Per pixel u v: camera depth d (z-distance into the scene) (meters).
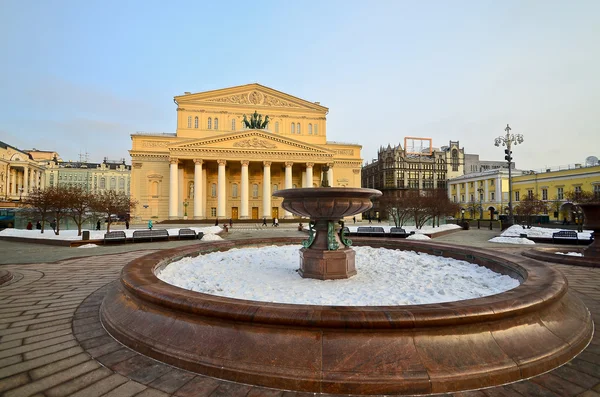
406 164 74.38
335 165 56.03
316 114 55.88
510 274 5.86
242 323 3.13
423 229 26.23
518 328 3.25
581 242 15.85
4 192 63.06
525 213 39.41
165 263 6.78
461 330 3.04
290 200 6.45
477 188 63.31
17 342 3.75
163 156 49.25
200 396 2.65
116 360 3.29
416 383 2.67
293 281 6.00
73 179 83.44
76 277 7.84
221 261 8.09
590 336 3.84
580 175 44.94
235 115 52.47
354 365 2.76
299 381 2.72
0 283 6.95
